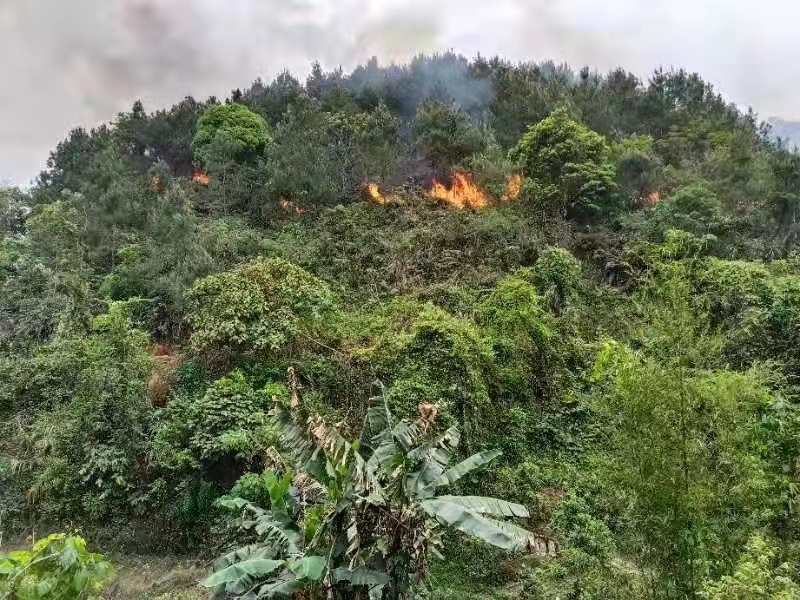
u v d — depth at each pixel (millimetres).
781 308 10938
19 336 13977
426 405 6551
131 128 29328
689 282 7086
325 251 15930
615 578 6262
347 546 5578
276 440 8906
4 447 11008
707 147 25922
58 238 17547
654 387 5977
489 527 5297
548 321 12477
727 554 5676
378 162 19828
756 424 6629
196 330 11562
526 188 17969
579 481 9359
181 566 8836
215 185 20188
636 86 34562
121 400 10055
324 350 11406
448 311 12867
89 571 4102
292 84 33312
